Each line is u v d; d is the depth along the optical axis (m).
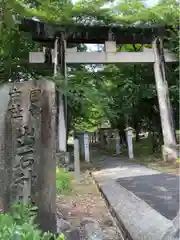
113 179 7.64
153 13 10.16
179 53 11.12
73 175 8.45
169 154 10.62
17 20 8.02
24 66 10.34
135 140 19.84
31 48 11.35
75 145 7.95
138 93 13.61
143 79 13.94
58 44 10.34
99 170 9.91
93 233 3.86
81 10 9.59
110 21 10.35
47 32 9.97
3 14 6.43
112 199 5.36
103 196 6.01
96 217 4.63
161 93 11.20
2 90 3.48
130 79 14.13
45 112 3.39
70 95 10.62
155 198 5.05
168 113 11.11
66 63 10.69
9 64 9.56
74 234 3.71
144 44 12.19
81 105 12.09
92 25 10.32
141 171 8.91
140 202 4.83
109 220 4.51
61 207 5.16
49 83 3.43
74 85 11.18
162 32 11.02
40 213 3.20
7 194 3.27
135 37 11.07
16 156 3.34
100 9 9.74
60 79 9.45
